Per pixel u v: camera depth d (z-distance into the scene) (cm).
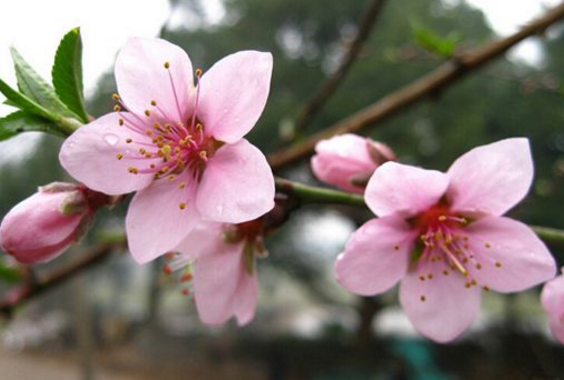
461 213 12
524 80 24
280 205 12
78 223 11
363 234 12
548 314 12
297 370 105
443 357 92
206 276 12
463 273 12
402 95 19
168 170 11
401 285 13
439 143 83
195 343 114
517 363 76
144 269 100
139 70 11
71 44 11
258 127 89
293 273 107
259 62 11
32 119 11
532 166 12
